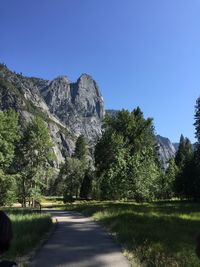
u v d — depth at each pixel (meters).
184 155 132.88
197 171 70.12
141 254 13.11
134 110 84.69
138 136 80.38
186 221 24.59
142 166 65.38
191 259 11.33
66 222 28.88
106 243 17.19
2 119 69.62
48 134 82.06
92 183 115.00
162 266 11.12
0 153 67.31
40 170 80.62
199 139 70.75
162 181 88.81
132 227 20.27
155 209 39.12
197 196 70.62
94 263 12.62
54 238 18.89
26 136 80.69
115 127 82.19
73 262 12.76
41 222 22.48
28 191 78.88
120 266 12.17
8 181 69.25
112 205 50.38
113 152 77.38
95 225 26.22
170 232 18.06
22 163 80.44
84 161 158.62
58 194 153.00
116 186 65.12
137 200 66.00
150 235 16.67
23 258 13.00
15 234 15.73
